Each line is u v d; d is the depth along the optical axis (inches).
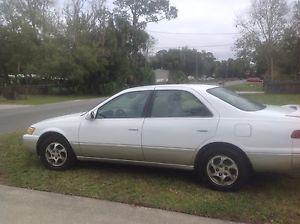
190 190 261.0
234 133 252.4
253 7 2447.1
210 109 262.8
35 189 268.8
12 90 1631.4
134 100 287.6
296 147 242.1
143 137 275.7
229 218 219.9
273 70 2445.9
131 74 2551.7
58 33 2123.5
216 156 257.4
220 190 258.2
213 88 283.0
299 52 2287.2
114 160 292.0
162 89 282.0
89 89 2247.8
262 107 281.0
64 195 256.8
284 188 263.4
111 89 2231.8
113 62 2262.6
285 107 292.4
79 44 2135.8
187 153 264.7
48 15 2126.0
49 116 826.2
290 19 2375.7
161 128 271.0
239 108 260.1
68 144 303.7
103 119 292.4
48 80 2234.3
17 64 1684.3
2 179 290.8
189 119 265.3
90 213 228.2
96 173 299.0
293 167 244.8
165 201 242.8
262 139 246.4
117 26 2465.6
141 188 265.7
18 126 627.2
